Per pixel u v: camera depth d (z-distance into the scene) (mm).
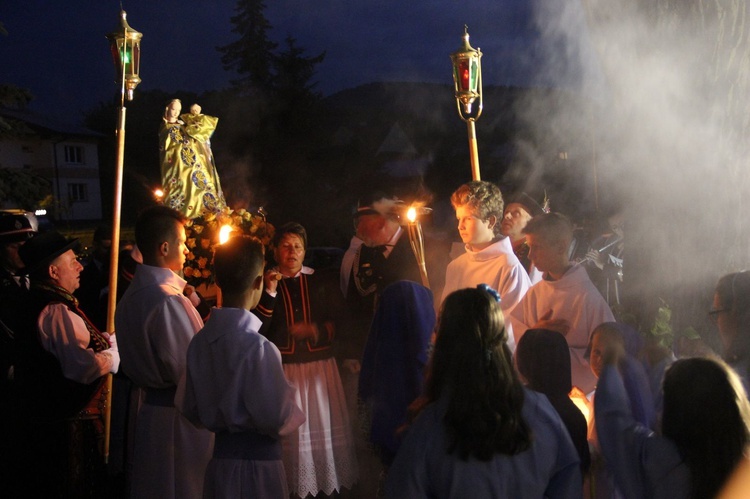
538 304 3342
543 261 3295
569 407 2410
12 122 13109
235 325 3031
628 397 2488
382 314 3016
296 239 4188
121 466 4945
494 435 2025
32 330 3830
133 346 3457
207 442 3480
